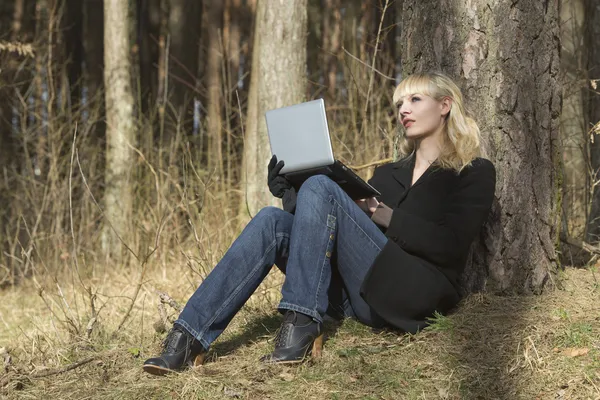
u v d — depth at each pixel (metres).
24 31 9.91
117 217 7.11
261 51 6.23
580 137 5.72
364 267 2.97
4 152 9.10
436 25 3.35
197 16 10.61
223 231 5.48
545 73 3.32
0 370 3.27
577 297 3.19
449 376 2.69
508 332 2.87
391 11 5.83
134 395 2.75
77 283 5.78
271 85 6.16
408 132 3.10
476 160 2.97
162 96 10.23
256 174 6.29
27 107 8.29
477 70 3.26
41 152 7.98
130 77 7.64
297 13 6.16
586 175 4.91
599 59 5.37
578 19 6.54
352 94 6.64
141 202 7.15
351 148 5.97
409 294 2.89
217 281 2.85
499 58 3.24
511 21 3.23
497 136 3.24
